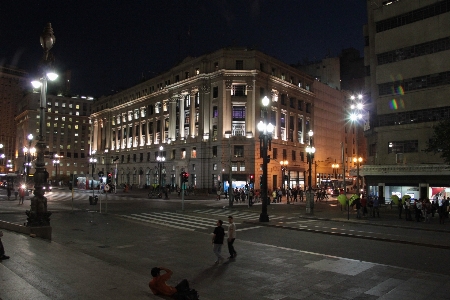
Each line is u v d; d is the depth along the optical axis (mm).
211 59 70125
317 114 85812
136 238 18109
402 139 39531
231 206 38938
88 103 154625
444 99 36906
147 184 87062
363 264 12633
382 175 38969
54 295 7609
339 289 9836
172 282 10375
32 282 8594
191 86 73125
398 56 40688
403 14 40469
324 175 85312
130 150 95750
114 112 106562
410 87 39594
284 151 73000
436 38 37781
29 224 16219
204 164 68750
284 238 19062
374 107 43312
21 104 161500
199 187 68500
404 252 15359
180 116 75938
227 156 65312
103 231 20297
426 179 36562
